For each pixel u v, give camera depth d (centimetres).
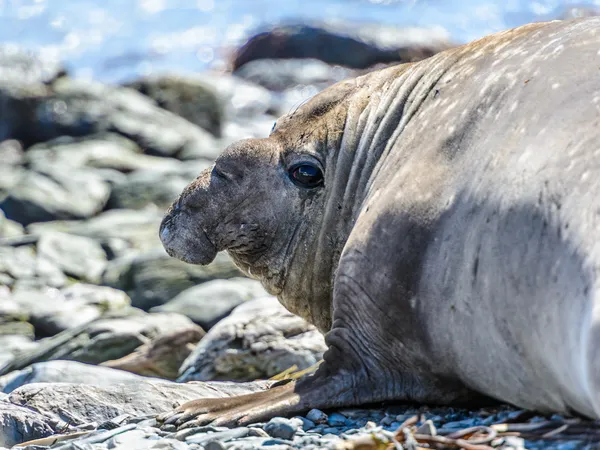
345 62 10169
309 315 2105
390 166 1883
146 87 8181
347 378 1816
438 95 1900
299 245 2056
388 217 1755
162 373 2938
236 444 1630
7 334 3744
